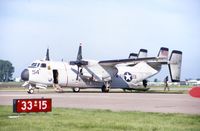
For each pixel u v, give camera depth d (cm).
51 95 10081
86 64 12706
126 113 4912
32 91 11794
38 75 11850
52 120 4028
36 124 3697
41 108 4684
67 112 4953
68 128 3478
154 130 3425
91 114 4738
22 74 11712
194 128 3556
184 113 5025
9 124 3684
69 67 12612
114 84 13850
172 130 3428
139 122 3956
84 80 12838
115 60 12612
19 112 4481
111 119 4200
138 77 14425
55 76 12338
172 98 9075
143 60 12581
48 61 12256
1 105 6100
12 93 11494
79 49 12794
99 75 12962
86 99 8256
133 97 9425
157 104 6856
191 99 8625
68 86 12725
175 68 14300
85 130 3375
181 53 14362
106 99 8344
